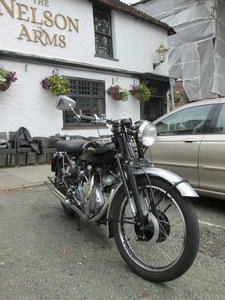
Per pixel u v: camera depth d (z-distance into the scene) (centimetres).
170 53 1717
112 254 332
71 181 402
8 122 911
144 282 278
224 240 366
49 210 479
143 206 294
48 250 340
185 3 1662
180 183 265
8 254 330
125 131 303
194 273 293
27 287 269
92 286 271
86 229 400
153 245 311
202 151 468
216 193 460
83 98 1116
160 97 1464
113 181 322
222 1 1678
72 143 403
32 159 893
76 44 1094
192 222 256
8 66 907
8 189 607
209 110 481
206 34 1625
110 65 1216
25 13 951
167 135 526
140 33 1350
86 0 1117
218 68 1661
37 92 976
